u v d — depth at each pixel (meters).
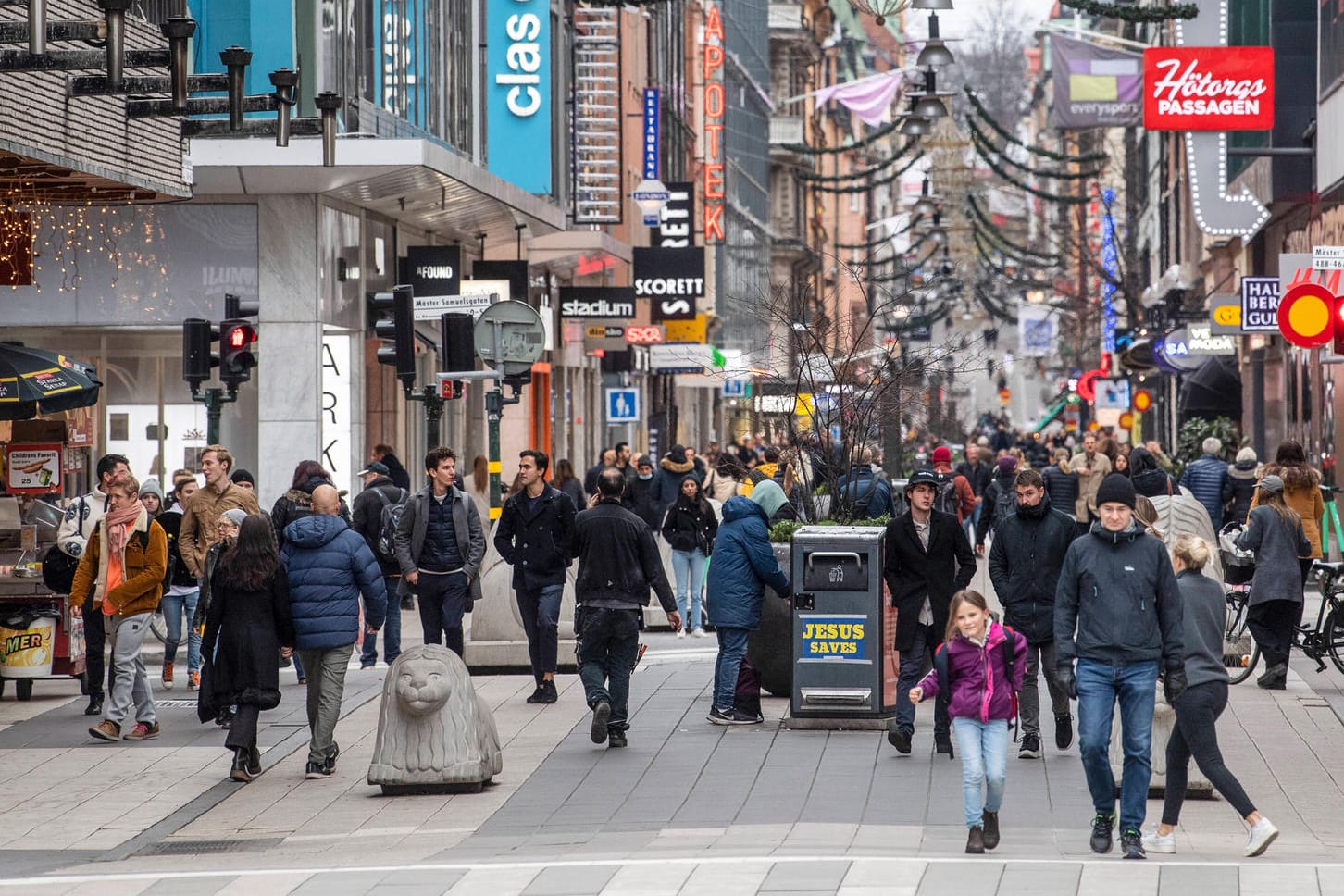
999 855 29.25
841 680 43.00
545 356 123.75
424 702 36.84
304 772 39.75
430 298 65.25
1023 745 39.88
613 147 123.19
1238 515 72.50
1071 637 30.06
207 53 73.38
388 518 55.00
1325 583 52.47
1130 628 29.62
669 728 43.91
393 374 85.31
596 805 35.22
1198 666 29.78
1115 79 128.25
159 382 75.69
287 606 38.62
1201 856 29.55
